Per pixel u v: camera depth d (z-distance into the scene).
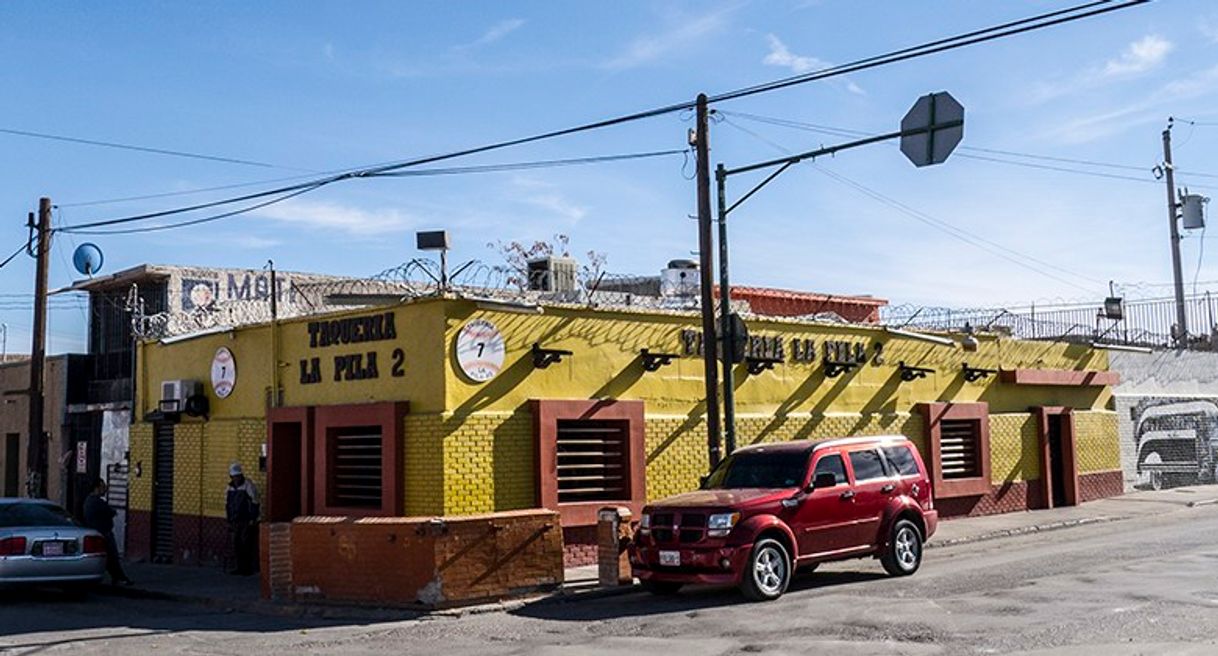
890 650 10.47
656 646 11.23
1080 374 29.41
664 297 26.92
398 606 14.57
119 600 17.59
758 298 32.38
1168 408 33.00
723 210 18.73
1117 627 11.26
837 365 23.23
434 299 17.19
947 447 25.77
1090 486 29.72
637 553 15.18
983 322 27.95
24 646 12.70
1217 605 12.49
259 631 13.49
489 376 17.59
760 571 14.38
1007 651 10.24
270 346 20.45
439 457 16.91
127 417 24.53
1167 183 40.84
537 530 15.58
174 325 23.95
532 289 26.12
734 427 18.62
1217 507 28.45
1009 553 19.23
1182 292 40.25
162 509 23.12
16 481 28.25
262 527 16.09
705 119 18.48
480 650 11.51
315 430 18.98
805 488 15.30
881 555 16.25
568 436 18.62
